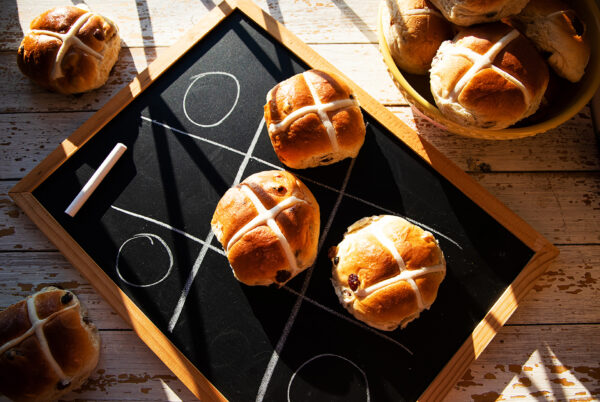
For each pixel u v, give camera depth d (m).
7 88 0.59
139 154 0.55
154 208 0.54
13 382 0.49
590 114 0.58
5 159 0.57
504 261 0.53
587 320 0.53
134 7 0.61
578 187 0.56
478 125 0.50
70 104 0.58
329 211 0.54
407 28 0.50
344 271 0.50
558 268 0.54
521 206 0.56
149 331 0.51
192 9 0.60
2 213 0.55
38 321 0.49
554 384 0.52
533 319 0.53
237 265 0.50
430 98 0.54
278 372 0.51
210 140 0.56
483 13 0.48
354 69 0.59
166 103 0.56
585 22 0.50
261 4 0.61
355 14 0.61
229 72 0.57
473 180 0.54
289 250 0.49
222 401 0.50
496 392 0.52
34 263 0.54
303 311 0.52
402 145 0.55
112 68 0.59
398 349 0.51
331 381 0.51
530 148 0.57
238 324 0.52
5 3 0.61
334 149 0.52
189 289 0.53
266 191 0.50
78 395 0.52
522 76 0.48
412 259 0.49
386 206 0.54
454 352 0.51
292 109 0.51
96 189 0.55
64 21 0.55
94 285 0.52
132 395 0.52
